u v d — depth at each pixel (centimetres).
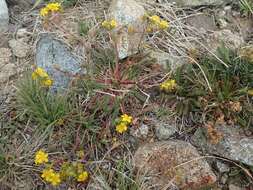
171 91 39
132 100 39
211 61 40
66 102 37
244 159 36
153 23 40
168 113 38
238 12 45
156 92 39
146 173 35
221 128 37
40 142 37
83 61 41
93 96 38
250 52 40
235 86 39
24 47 42
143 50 41
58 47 41
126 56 40
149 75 40
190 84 39
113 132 38
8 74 40
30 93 37
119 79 39
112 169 36
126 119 35
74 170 34
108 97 38
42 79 36
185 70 40
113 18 42
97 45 42
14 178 36
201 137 37
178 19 44
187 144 37
